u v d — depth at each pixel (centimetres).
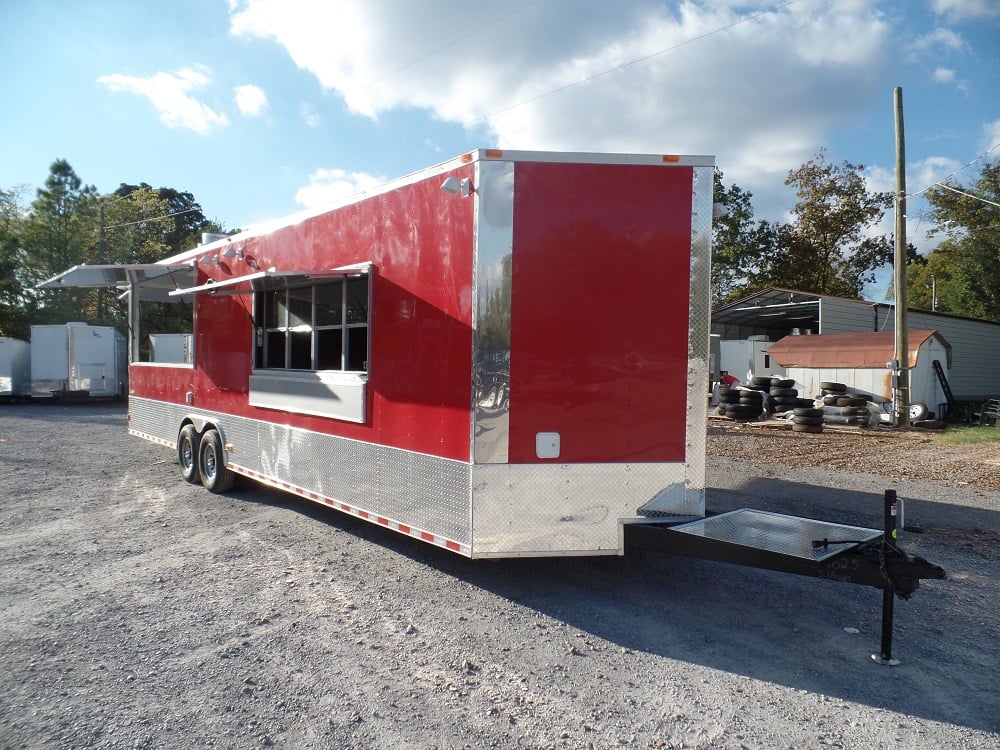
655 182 427
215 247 770
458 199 438
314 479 586
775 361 2014
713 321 2728
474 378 421
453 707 314
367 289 526
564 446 423
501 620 419
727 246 3309
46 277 2928
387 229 504
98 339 2225
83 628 396
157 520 650
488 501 422
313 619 415
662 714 310
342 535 602
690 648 383
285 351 646
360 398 523
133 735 286
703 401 431
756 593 473
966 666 363
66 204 3002
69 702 313
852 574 366
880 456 1130
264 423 663
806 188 3725
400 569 512
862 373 1792
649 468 430
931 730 299
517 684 337
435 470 454
